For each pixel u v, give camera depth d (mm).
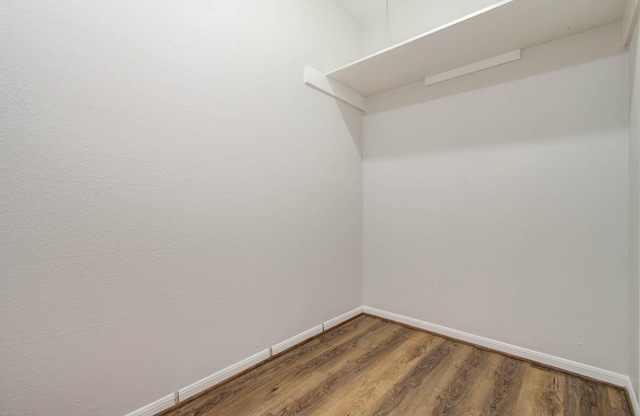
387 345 2078
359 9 2570
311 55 2195
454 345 2074
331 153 2361
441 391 1542
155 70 1364
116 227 1249
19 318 1032
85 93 1164
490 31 1706
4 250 1000
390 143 2537
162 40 1389
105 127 1215
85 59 1163
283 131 1968
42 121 1067
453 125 2180
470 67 2080
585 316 1682
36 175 1057
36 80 1054
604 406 1423
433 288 2281
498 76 1986
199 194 1527
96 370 1205
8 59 1000
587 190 1675
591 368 1654
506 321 1947
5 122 996
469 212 2102
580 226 1697
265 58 1855
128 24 1280
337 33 2451
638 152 1309
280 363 1835
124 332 1278
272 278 1906
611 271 1606
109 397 1240
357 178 2646
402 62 2078
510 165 1932
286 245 1997
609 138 1613
